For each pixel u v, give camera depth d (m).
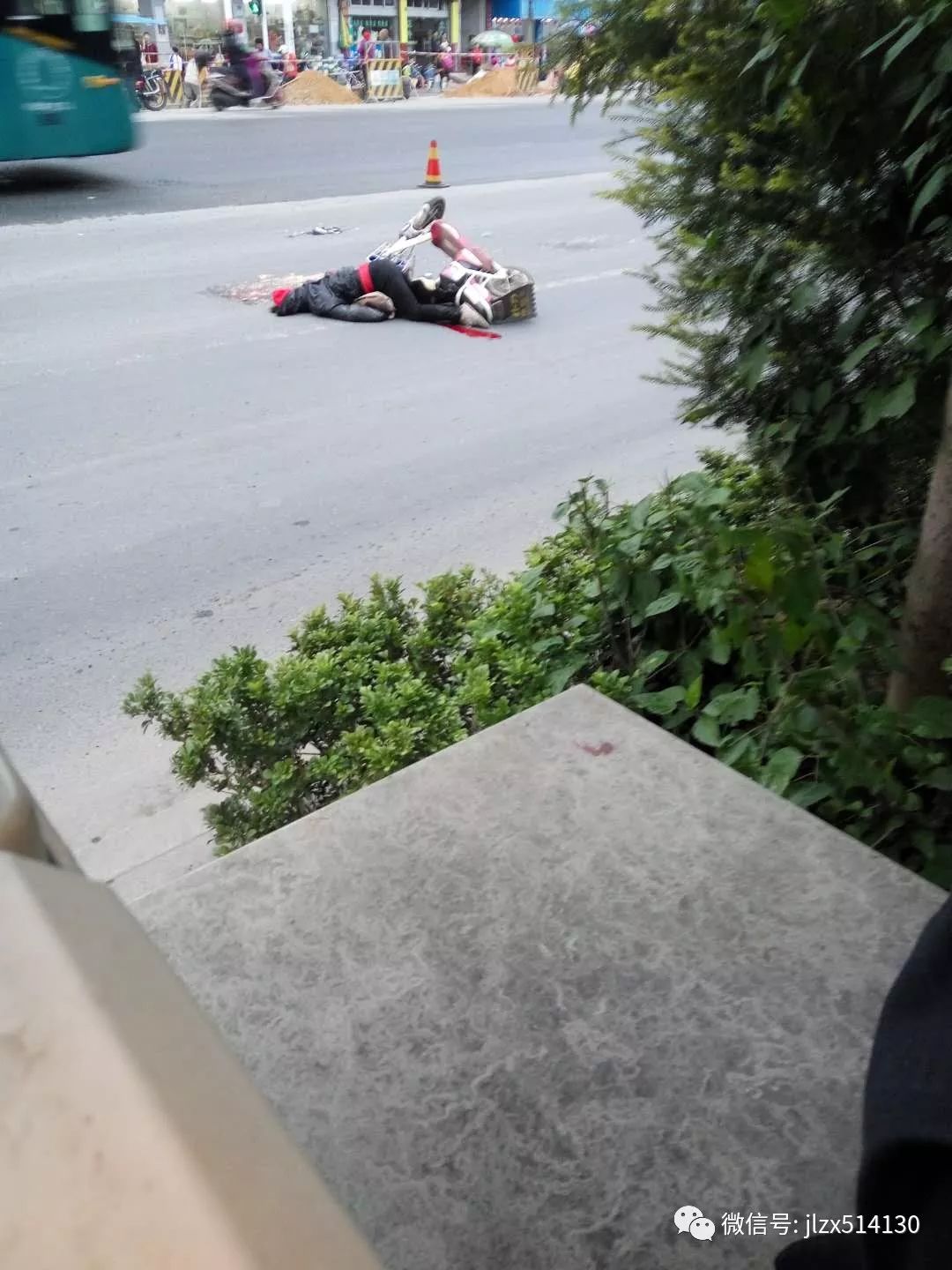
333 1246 0.71
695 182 3.12
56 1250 0.70
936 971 0.96
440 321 8.91
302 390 7.26
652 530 3.14
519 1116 1.61
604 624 3.14
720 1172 1.52
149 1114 0.78
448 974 1.85
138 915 1.98
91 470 5.89
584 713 2.55
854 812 2.53
